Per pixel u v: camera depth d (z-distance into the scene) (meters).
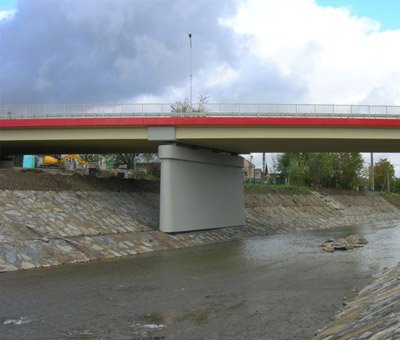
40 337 10.49
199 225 33.19
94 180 35.69
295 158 93.50
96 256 22.73
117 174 49.84
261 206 51.97
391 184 121.94
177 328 11.23
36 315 12.38
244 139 30.92
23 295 14.65
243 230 38.31
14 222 22.61
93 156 73.75
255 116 29.73
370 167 109.00
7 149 37.97
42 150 38.94
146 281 17.34
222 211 36.94
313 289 16.05
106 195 33.22
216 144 34.28
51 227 24.09
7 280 16.89
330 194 75.38
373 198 85.94
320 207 64.19
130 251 25.09
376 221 66.44
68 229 24.81
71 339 10.37
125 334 10.75
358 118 29.66
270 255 25.28
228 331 10.96
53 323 11.63
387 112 30.08
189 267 20.81
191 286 16.53
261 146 35.81
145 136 30.20
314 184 83.12
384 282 15.52
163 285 16.66
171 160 30.69
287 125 29.77
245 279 17.97
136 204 34.88
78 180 33.72
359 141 31.95
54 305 13.48
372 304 11.76
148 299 14.39
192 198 32.59
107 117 29.62
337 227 52.06
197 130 30.25
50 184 30.09
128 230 28.52
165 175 30.53
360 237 35.97
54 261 20.56
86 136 30.19
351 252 27.03
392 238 36.91
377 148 37.12
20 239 21.16
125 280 17.47
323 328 11.01
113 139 30.33
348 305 13.20
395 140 31.03
